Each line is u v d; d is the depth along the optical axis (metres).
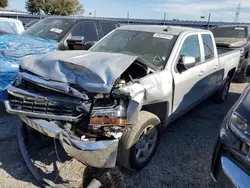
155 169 2.94
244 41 7.86
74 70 2.34
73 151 2.25
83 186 2.52
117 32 4.02
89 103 2.20
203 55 4.11
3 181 2.56
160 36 3.63
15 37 4.15
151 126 2.83
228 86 5.80
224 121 2.29
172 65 3.17
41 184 2.52
